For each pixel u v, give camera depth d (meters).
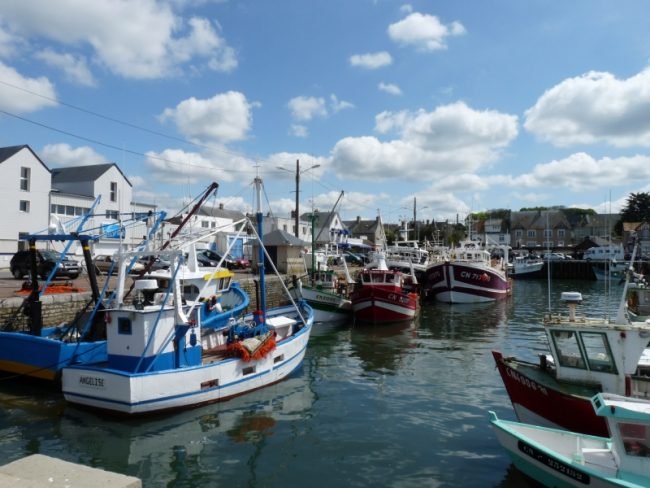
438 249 46.12
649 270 36.50
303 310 18.95
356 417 10.95
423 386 13.52
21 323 15.29
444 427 10.38
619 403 6.86
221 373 11.56
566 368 9.61
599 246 77.19
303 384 13.61
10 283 21.88
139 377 10.13
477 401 12.16
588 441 7.75
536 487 7.64
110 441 9.31
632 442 6.72
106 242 33.81
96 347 12.61
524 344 20.08
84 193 40.34
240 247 40.78
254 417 10.81
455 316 28.94
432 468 8.48
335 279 30.08
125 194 43.00
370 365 16.09
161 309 11.00
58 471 4.66
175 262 11.48
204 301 14.41
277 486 7.80
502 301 37.34
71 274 24.09
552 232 94.19
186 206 15.24
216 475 8.12
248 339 12.85
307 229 60.22
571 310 9.89
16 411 10.69
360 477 8.12
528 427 8.04
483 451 9.19
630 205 72.56
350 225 92.12
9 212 32.78
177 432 9.83
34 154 34.31
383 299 25.19
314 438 9.72
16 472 4.63
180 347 11.36
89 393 10.48
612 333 9.09
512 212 101.38
